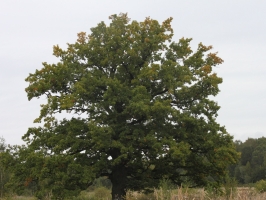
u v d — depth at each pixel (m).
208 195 13.81
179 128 20.41
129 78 22.70
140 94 19.70
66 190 18.59
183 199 12.66
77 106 21.39
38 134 21.17
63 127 21.03
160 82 21.97
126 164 21.36
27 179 19.16
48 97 21.39
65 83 21.47
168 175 22.12
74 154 19.66
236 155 20.34
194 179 22.16
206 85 21.72
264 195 14.36
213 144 20.22
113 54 22.02
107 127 19.33
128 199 18.08
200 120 21.17
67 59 22.48
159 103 18.70
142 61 22.66
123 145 19.23
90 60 22.53
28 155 19.34
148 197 17.42
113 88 20.09
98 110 20.53
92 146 20.12
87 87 20.61
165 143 18.88
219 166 19.91
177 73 21.48
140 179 22.17
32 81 20.86
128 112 20.05
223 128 21.39
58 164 18.62
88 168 19.06
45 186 19.02
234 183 15.12
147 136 18.98
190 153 19.55
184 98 22.25
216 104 21.67
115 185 21.83
